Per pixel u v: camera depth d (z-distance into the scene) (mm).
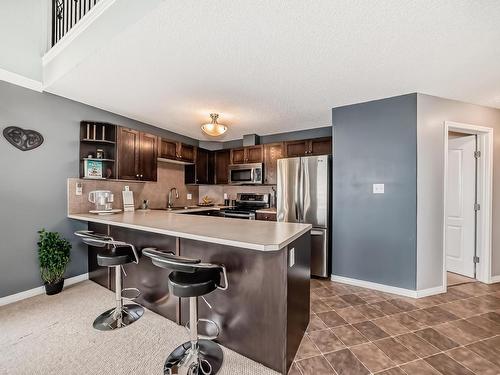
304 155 4141
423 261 2658
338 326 2070
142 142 3561
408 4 1369
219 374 1515
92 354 1676
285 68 2121
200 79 2346
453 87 2508
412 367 1594
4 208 2369
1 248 2352
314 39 1704
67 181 2857
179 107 3146
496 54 1885
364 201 2924
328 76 2271
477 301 2551
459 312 2316
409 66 2082
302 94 2703
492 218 3092
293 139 4457
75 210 2928
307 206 3338
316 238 3254
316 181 3287
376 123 2855
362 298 2615
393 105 2760
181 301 2037
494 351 1758
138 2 1529
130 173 3354
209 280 1506
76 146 2941
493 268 3090
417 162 2633
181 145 4387
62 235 2812
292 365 1604
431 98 2719
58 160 2775
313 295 2691
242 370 1552
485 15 1447
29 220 2541
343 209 3062
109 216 2746
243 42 1742
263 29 1597
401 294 2691
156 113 3393
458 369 1580
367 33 1636
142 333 1923
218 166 5094
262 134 4703
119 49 1835
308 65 2070
